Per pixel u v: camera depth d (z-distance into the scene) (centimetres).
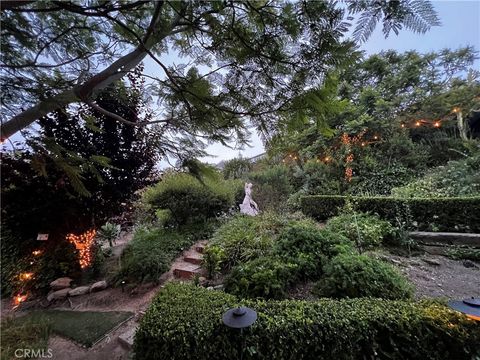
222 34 126
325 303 204
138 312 323
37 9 117
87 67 164
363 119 678
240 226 492
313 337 174
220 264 377
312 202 616
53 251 443
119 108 351
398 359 171
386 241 411
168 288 255
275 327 178
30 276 418
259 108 154
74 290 392
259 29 117
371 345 173
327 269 269
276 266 285
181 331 180
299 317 183
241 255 375
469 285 289
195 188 601
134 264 401
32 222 387
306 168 791
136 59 164
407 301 209
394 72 834
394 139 682
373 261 270
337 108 131
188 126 194
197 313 198
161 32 132
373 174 663
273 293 257
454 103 659
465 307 161
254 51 126
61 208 381
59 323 306
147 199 593
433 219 428
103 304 356
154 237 532
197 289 250
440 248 382
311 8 94
